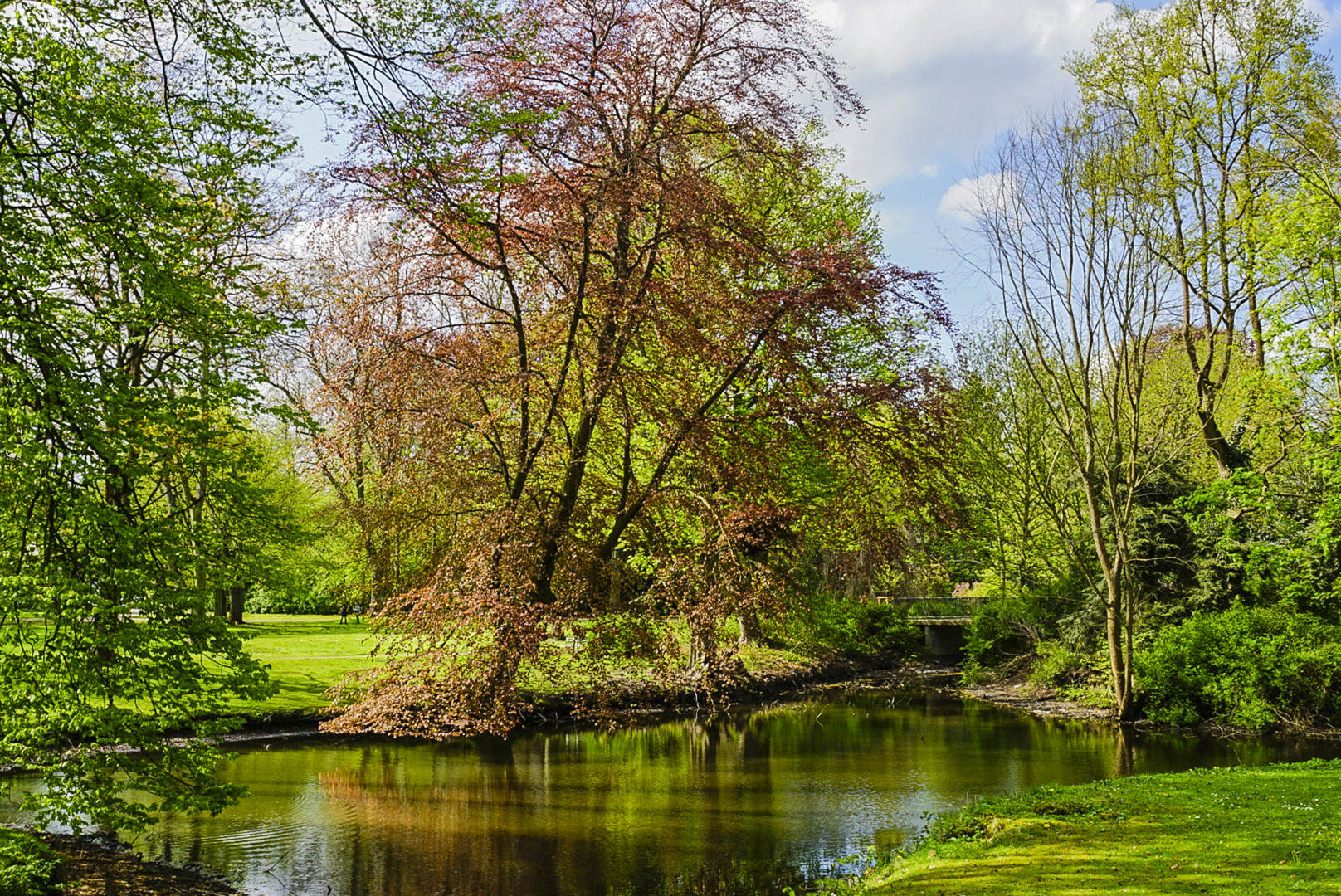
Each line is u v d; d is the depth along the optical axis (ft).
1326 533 54.95
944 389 49.47
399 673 44.27
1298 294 53.57
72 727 30.45
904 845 37.68
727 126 47.47
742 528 45.27
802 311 45.68
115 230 33.32
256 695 33.60
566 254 46.52
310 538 58.75
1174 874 25.29
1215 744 64.75
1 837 33.94
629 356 49.78
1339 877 24.14
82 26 36.91
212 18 35.73
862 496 50.85
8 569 30.55
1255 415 78.69
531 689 69.15
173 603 32.27
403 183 36.11
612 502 51.49
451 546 46.70
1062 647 94.79
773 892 32.60
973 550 112.06
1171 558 82.69
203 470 39.50
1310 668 69.41
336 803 45.14
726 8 48.80
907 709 84.02
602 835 39.88
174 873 34.37
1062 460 105.81
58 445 30.78
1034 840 30.32
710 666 46.24
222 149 38.70
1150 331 74.84
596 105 42.80
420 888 33.14
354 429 44.86
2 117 32.76
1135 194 71.56
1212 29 76.89
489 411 48.44
